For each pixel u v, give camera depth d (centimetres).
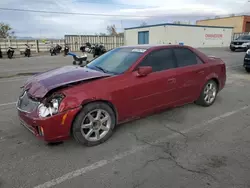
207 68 460
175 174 253
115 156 291
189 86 427
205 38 3025
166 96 391
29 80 357
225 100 539
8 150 306
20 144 323
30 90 313
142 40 3059
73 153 299
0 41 2153
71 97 287
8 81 801
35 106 290
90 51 1938
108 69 370
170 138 342
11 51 1762
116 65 372
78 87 299
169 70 393
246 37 2186
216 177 247
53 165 271
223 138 341
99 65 397
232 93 607
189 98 438
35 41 2372
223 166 267
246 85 705
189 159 283
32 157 289
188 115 437
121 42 2867
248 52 916
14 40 2239
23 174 254
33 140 335
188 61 434
